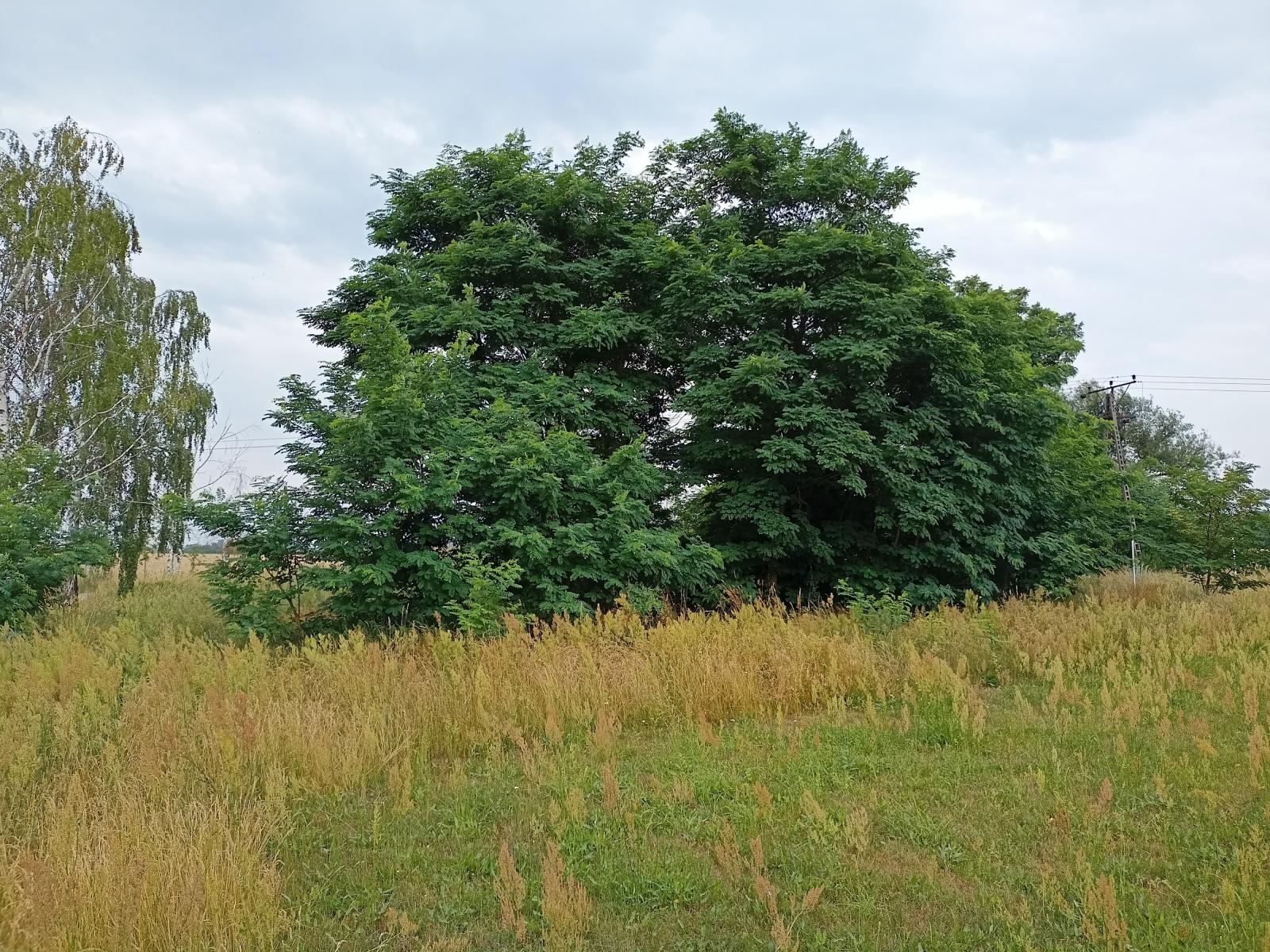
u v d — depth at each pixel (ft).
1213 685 26.30
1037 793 17.12
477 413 39.47
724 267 48.42
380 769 18.57
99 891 11.10
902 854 14.51
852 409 48.03
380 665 24.57
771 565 48.01
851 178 51.60
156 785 15.75
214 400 74.18
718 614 36.45
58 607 40.34
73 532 40.55
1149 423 161.48
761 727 22.58
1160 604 44.96
